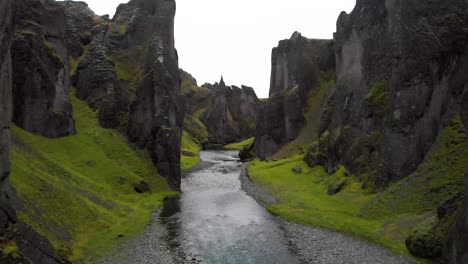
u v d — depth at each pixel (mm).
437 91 55750
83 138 79250
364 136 72875
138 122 87000
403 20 62031
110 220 50938
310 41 152750
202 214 60062
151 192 73562
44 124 71938
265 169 105000
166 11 108312
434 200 46375
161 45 100125
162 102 87062
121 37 104125
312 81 144625
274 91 173250
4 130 31516
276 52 174250
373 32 80438
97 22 119125
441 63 55656
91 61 97250
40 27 75688
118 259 39344
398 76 61531
